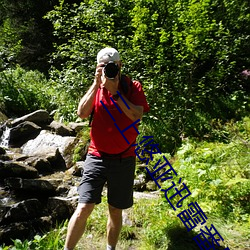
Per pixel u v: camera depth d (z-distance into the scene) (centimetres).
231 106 717
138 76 629
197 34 623
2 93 852
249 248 327
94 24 720
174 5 667
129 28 701
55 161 576
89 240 347
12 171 496
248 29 835
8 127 720
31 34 1322
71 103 764
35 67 1320
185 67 649
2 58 1124
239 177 429
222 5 796
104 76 269
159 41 652
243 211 373
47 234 362
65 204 400
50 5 1278
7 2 1404
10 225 366
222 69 695
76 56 693
